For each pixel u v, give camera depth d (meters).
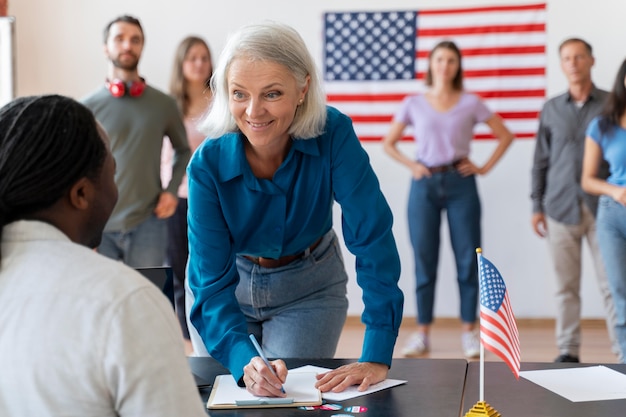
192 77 5.50
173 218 5.39
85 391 1.26
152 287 1.33
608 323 4.94
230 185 2.27
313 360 2.33
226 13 6.20
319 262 2.55
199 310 2.29
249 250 2.43
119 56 4.64
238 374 2.10
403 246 6.16
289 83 2.06
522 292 6.03
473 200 5.46
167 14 6.23
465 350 5.44
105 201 1.42
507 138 5.58
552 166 5.02
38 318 1.27
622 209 4.19
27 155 1.32
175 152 4.86
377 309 2.25
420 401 1.96
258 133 2.09
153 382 1.27
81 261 1.32
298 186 2.31
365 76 6.11
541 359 5.07
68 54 6.32
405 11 6.04
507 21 5.93
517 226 6.02
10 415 1.27
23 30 6.32
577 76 4.95
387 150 5.67
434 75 5.49
